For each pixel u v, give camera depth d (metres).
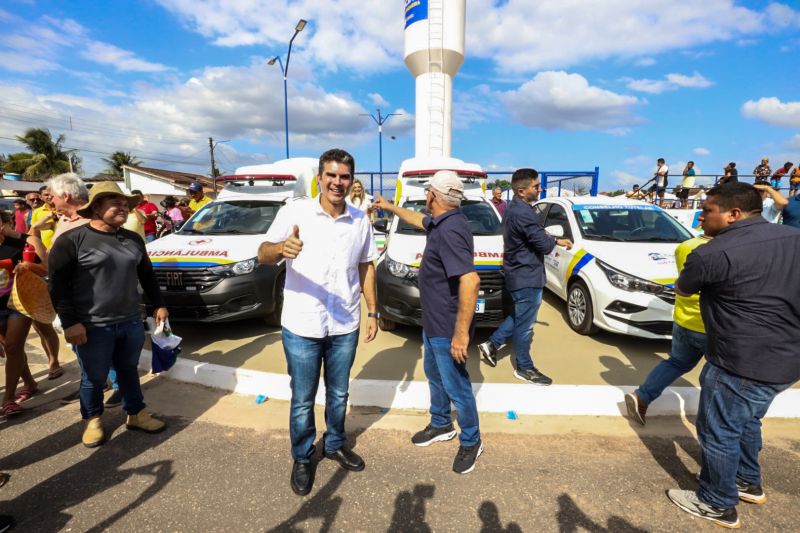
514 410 3.33
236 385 3.65
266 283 4.71
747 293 2.02
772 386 2.06
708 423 2.22
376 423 3.19
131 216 4.45
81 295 2.70
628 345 4.60
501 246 4.77
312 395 2.48
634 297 4.21
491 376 3.89
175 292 4.41
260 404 3.46
